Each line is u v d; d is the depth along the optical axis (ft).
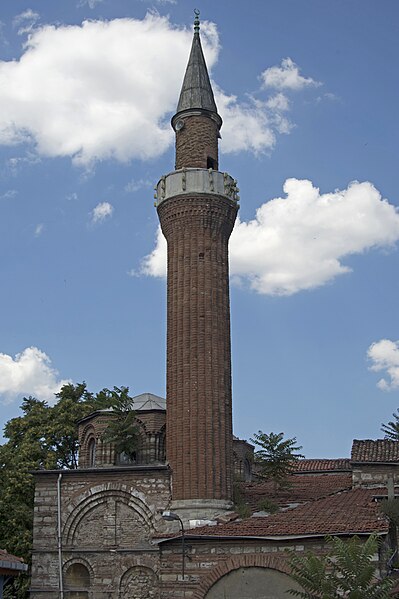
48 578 131.03
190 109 152.97
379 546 93.61
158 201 147.64
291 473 145.89
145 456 151.74
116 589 128.16
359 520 100.27
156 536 107.55
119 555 129.70
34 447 191.93
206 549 103.81
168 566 104.99
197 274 139.85
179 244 142.51
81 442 161.79
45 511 134.62
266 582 98.99
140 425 153.79
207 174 144.56
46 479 136.36
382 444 143.33
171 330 139.03
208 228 142.82
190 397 133.28
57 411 203.31
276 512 116.37
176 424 133.18
